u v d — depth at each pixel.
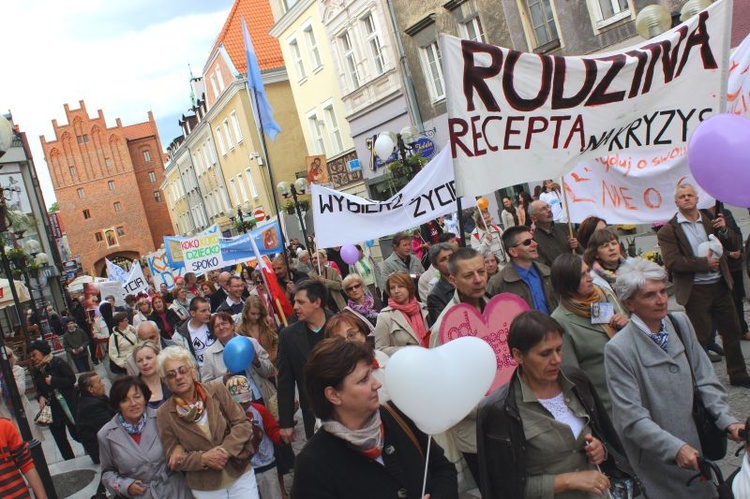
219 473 4.57
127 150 76.12
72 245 74.50
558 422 2.98
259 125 10.36
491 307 4.30
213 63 40.16
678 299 6.18
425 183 8.32
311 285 5.35
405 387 2.64
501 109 5.01
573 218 7.18
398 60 23.47
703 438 3.50
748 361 6.46
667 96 5.37
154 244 78.69
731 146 3.93
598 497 3.02
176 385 4.55
